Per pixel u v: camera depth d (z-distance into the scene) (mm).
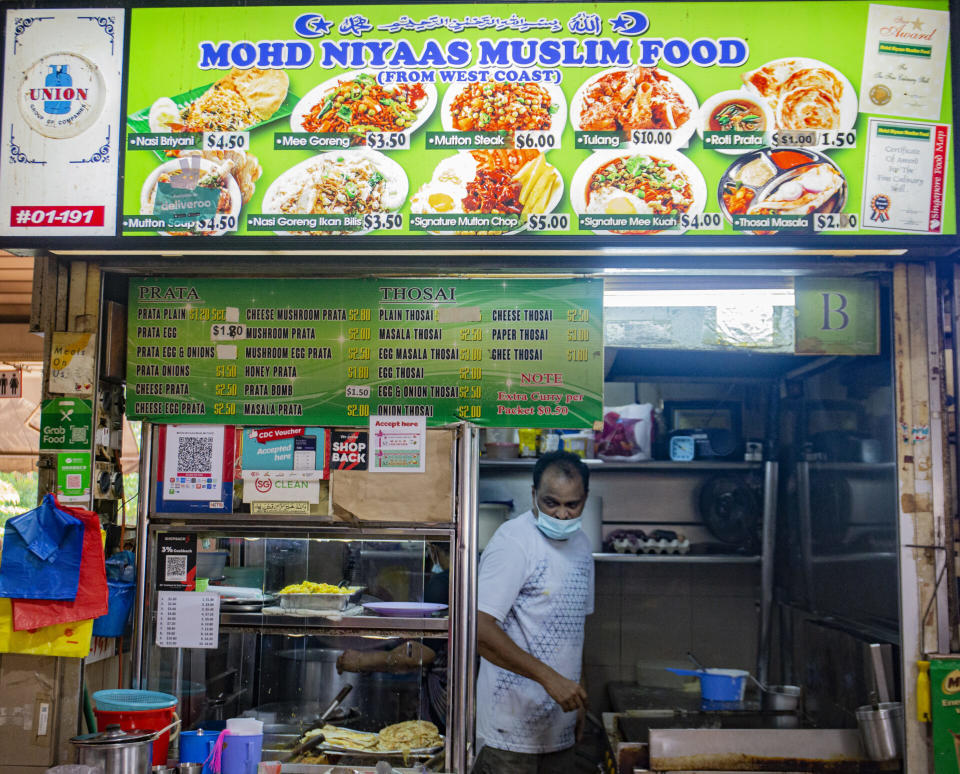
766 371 3814
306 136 2508
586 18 2494
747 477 4059
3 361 4223
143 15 2570
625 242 2422
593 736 3566
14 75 2566
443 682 2484
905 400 2490
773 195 2420
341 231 2467
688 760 2402
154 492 2578
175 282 2646
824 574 3318
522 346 2562
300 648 2559
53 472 2596
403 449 2539
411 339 2584
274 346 2607
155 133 2529
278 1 2543
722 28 2475
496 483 4145
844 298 2592
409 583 2555
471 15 2512
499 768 2824
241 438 2580
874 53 2453
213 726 2393
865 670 2652
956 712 2328
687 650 4078
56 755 2480
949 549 2430
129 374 2623
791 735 2422
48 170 2533
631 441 3910
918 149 2424
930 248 2408
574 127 2467
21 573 2494
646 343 2682
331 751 2406
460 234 2449
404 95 2502
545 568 2908
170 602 2541
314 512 2539
